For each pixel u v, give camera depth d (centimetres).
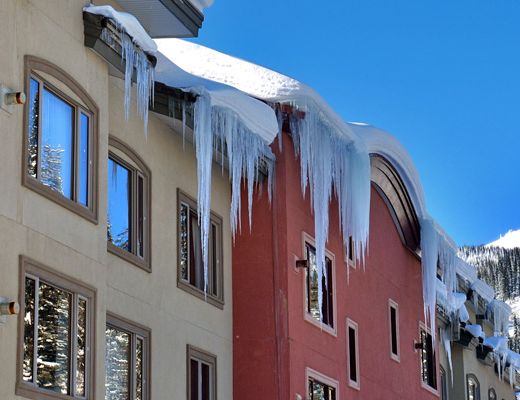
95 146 1612
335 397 2503
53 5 1533
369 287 2842
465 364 3972
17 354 1359
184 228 2109
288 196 2348
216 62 2425
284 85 2342
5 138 1384
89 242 1567
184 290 2070
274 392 2247
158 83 1928
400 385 3012
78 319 1520
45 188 1466
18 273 1384
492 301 4431
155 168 2000
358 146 2605
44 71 1495
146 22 1944
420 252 3262
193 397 2088
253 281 2311
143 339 1905
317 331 2430
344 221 2616
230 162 2098
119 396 1811
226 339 2250
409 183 3050
